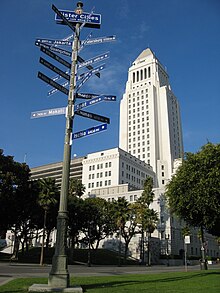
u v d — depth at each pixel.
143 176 128.25
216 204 23.45
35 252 67.12
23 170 51.47
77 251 73.88
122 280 16.75
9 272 24.48
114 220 65.62
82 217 62.66
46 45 14.50
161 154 143.75
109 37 14.95
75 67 15.16
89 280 16.58
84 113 14.48
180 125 162.50
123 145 149.75
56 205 55.56
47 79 13.97
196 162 25.39
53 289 11.34
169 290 12.18
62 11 15.59
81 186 75.44
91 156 123.12
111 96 14.08
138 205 69.81
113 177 113.38
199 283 15.62
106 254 74.31
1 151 49.16
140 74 161.75
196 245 97.88
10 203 49.06
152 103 148.25
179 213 26.42
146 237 79.38
